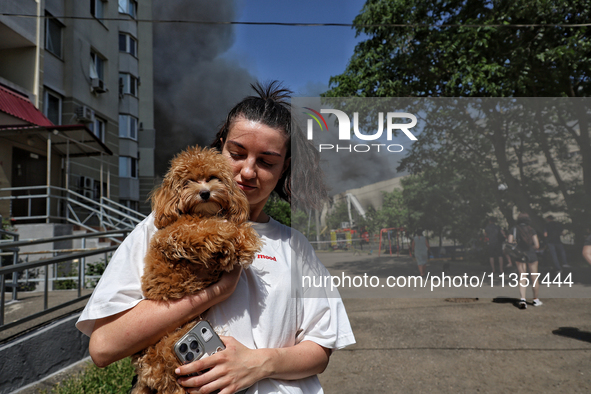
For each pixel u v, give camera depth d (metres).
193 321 1.29
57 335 3.96
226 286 1.28
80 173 15.05
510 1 8.69
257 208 1.63
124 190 21.03
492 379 2.39
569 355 2.62
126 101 21.31
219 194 1.37
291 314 1.46
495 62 8.98
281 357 1.32
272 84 1.75
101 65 16.98
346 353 2.83
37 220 12.42
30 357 3.61
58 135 11.22
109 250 4.96
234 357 1.22
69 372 3.87
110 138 17.14
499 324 2.87
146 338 1.21
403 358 2.69
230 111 1.63
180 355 1.18
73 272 8.75
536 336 2.81
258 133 1.51
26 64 12.46
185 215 1.37
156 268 1.25
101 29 16.73
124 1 21.39
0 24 11.11
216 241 1.24
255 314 1.41
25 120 10.70
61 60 14.37
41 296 6.36
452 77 9.28
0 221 8.22
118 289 1.25
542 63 8.61
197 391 1.19
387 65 10.73
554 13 8.50
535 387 2.36
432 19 10.21
